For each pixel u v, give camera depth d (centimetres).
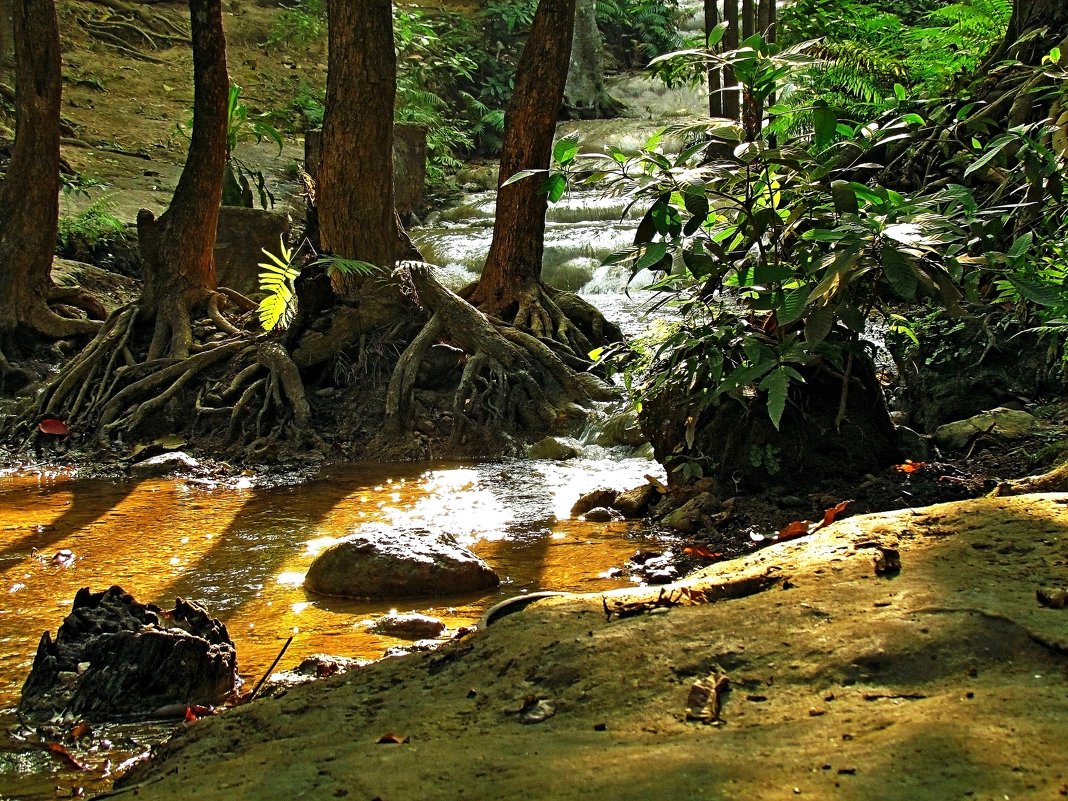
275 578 500
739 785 182
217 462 816
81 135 1739
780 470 568
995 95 913
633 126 2000
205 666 351
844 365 567
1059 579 263
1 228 1080
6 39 1759
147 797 211
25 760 305
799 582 276
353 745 222
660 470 716
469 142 2081
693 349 575
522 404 848
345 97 902
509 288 955
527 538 554
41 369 1049
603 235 1452
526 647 257
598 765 195
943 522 313
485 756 207
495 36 2386
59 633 374
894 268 477
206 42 983
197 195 993
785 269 521
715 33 565
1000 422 600
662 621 259
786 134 688
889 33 1345
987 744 186
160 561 534
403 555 474
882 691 217
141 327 980
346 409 871
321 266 902
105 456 845
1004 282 571
